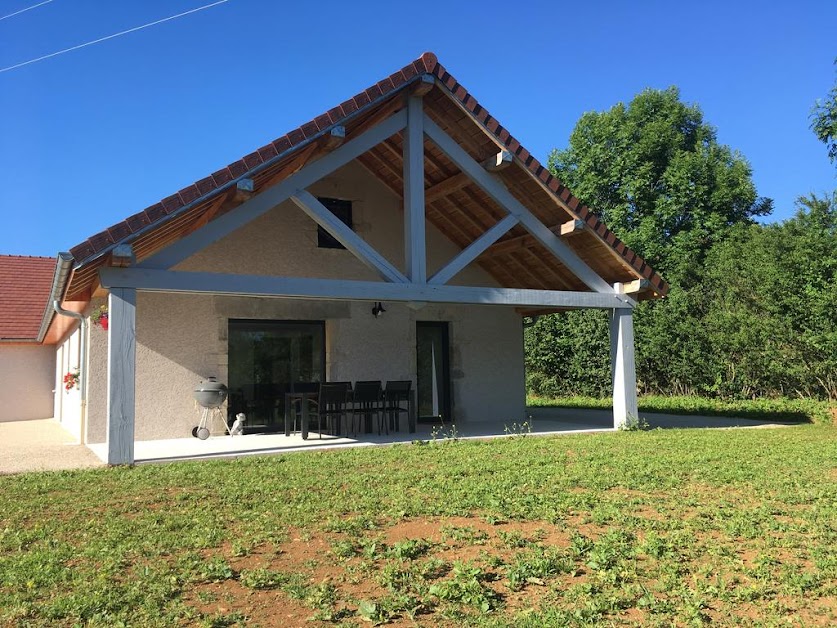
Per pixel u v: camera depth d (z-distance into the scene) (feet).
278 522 16.16
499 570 13.00
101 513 17.42
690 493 19.12
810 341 45.73
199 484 20.84
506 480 20.79
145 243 30.01
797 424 40.16
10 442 37.58
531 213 34.09
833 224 47.60
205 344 36.73
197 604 11.53
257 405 38.42
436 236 44.19
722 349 53.36
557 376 70.74
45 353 65.82
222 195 26.18
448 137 31.81
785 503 17.87
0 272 73.56
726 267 54.80
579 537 14.57
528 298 33.19
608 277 36.63
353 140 29.58
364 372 40.81
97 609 11.10
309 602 11.48
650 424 40.86
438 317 43.75
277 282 27.66
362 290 29.27
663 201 82.48
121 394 24.97
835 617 10.93
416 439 32.99
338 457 26.23
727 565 13.12
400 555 13.65
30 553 13.88
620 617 10.95
